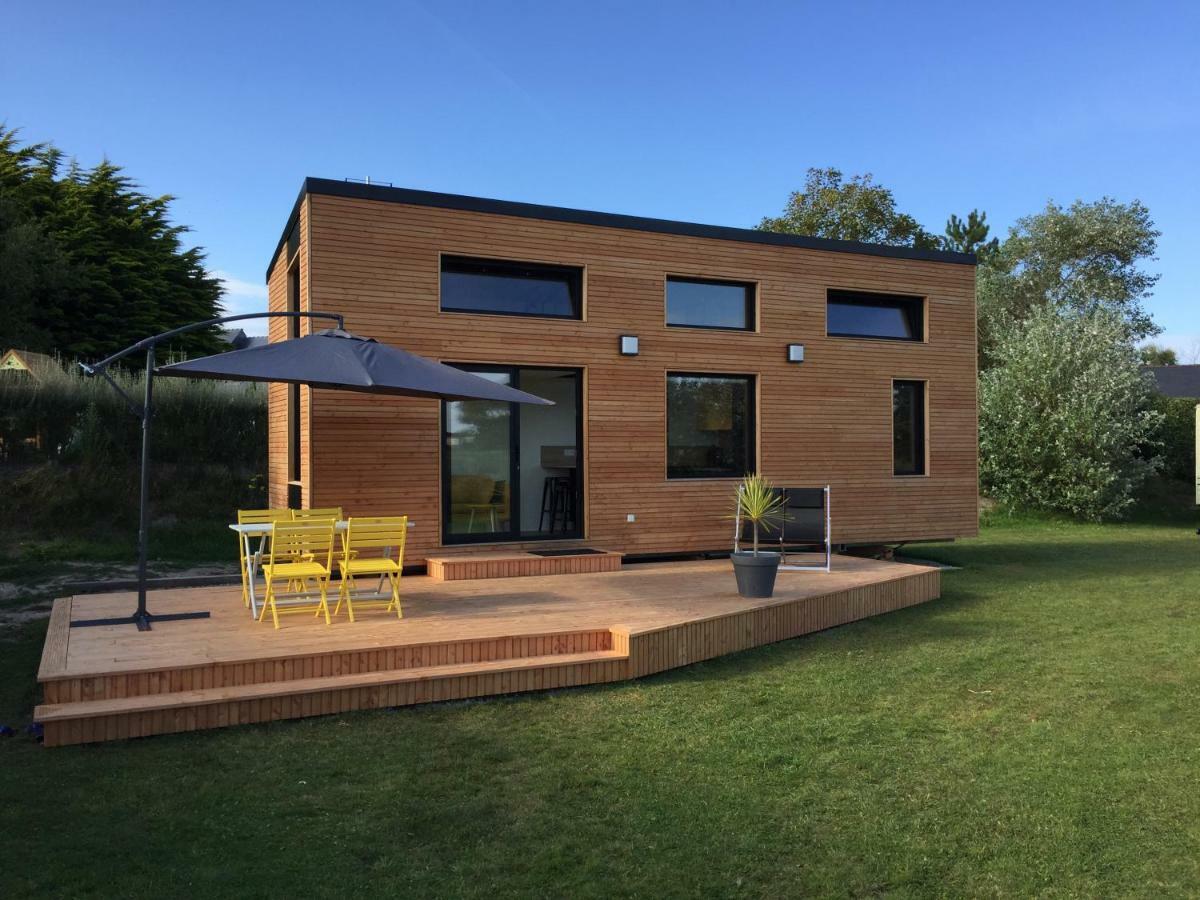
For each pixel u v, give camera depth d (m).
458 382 7.14
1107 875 3.44
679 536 10.68
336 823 3.79
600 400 10.25
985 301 28.50
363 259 8.94
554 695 5.96
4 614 8.24
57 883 3.17
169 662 5.28
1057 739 5.09
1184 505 22.70
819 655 7.23
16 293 22.25
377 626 6.50
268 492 13.55
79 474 12.62
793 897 3.24
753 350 11.20
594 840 3.68
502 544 9.77
